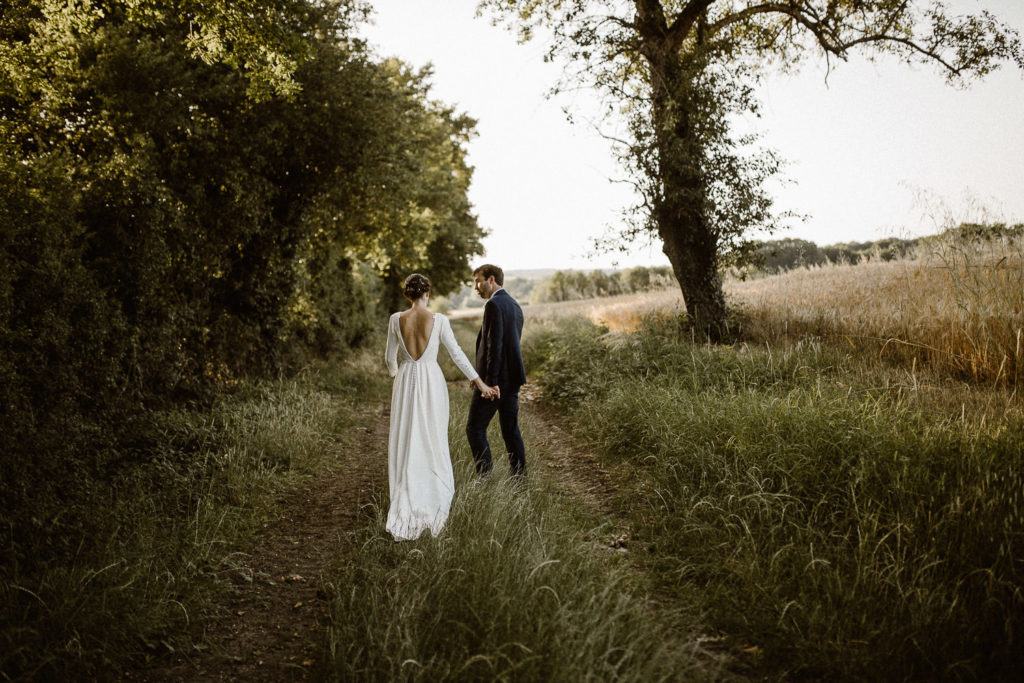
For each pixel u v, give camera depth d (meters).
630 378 7.58
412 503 3.68
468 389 9.66
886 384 5.74
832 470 3.74
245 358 8.65
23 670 2.37
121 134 6.20
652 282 16.69
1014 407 4.90
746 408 4.88
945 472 3.54
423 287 4.02
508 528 3.52
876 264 12.55
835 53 10.77
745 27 12.03
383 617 2.73
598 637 2.39
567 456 5.91
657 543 3.62
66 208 4.46
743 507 3.68
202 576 3.30
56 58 5.73
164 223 6.11
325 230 11.29
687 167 9.48
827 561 2.94
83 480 3.93
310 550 3.84
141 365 5.64
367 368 12.23
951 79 9.84
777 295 12.54
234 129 7.88
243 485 4.62
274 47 7.16
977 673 2.31
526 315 25.62
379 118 9.57
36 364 4.02
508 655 2.38
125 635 2.65
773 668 2.46
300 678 2.50
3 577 2.89
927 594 2.64
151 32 7.12
